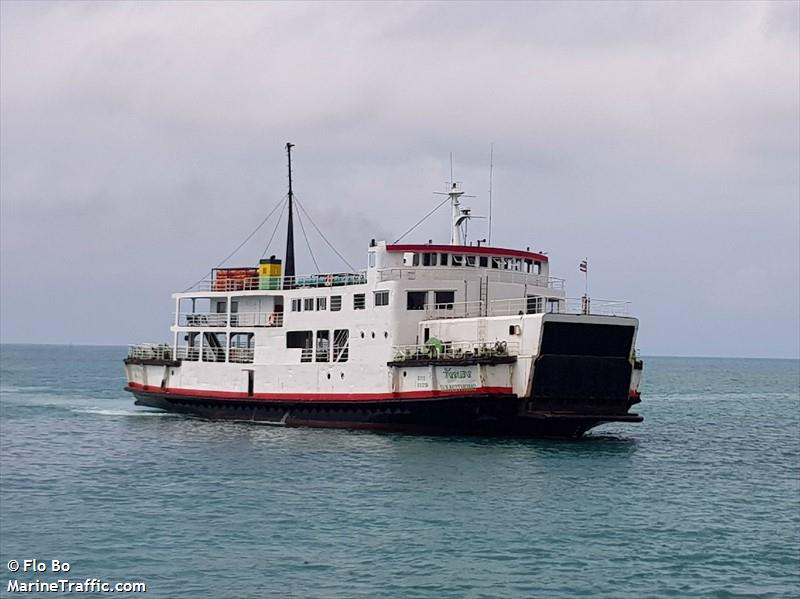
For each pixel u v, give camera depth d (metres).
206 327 84.50
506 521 45.19
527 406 63.38
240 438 71.25
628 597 35.91
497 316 68.81
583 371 63.66
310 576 38.00
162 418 90.44
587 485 53.16
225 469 58.72
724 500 51.28
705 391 164.38
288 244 89.38
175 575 38.41
